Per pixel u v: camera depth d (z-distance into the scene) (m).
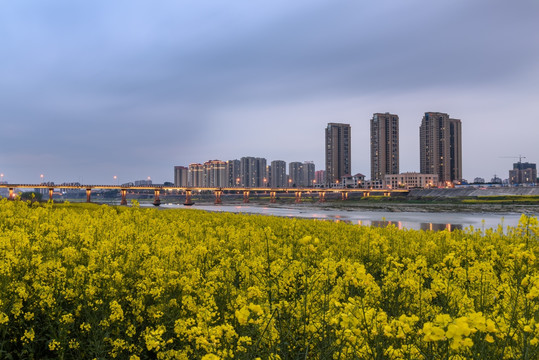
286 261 7.31
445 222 75.69
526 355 3.07
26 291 5.55
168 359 4.09
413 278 5.85
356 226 17.61
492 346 3.50
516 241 11.21
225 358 3.32
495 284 5.85
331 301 4.59
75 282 5.80
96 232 11.25
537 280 3.65
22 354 4.75
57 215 16.19
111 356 4.86
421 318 4.32
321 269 5.83
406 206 147.62
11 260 6.01
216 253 9.65
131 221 17.19
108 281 5.96
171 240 10.60
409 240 12.88
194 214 25.42
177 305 5.47
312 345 3.82
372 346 3.32
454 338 2.12
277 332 3.77
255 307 2.92
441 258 9.75
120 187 198.62
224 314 4.69
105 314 5.07
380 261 9.39
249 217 23.14
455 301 4.91
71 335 5.30
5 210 16.67
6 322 4.91
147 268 6.79
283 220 20.73
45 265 5.88
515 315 3.96
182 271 7.10
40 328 5.32
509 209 120.06
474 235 12.80
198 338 3.44
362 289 5.47
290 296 5.53
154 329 5.12
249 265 6.77
